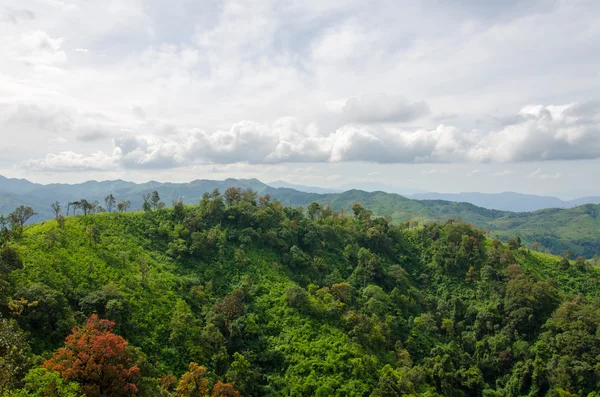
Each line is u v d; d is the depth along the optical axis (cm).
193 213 15638
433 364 12000
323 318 11738
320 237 17288
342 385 9294
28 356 6462
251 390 8856
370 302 13462
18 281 8300
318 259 15325
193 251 13425
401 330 13375
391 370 10375
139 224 14300
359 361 9962
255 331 10638
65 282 9138
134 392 6297
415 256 18300
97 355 6119
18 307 7288
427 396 9906
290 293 12000
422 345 12950
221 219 15962
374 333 11781
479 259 16988
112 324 7581
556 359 11638
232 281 12825
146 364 7775
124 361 6750
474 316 14650
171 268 12369
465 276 16538
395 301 14438
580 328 12075
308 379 9294
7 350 5316
